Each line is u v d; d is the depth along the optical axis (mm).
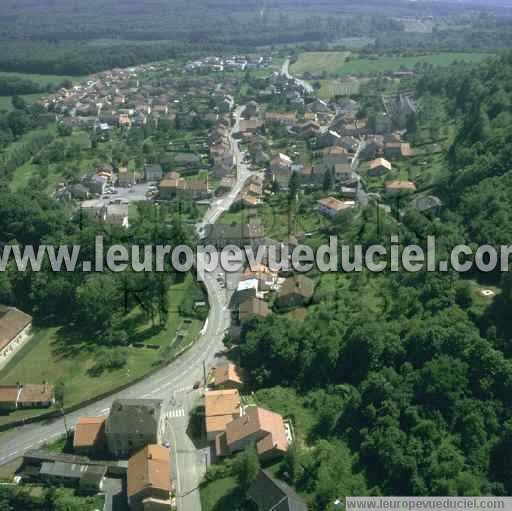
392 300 188500
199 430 159625
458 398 144875
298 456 141125
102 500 139750
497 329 159000
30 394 174500
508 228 191750
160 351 195125
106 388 178125
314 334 177000
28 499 137875
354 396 153125
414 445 137625
